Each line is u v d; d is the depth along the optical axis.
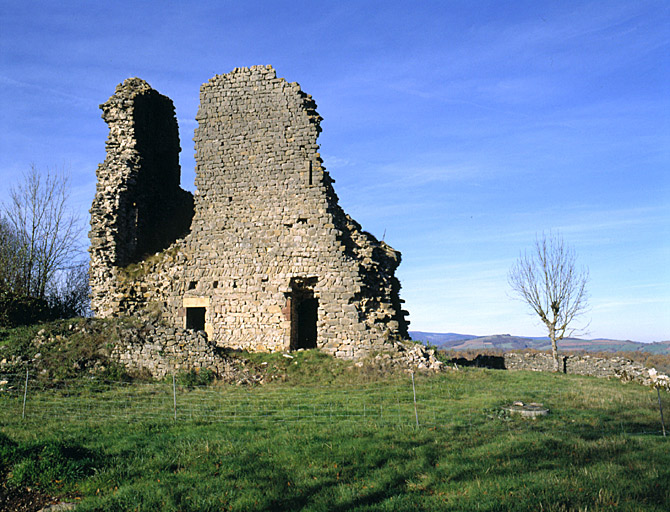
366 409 14.91
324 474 9.73
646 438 11.98
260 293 25.19
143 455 10.77
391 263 28.06
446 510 8.10
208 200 26.55
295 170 25.75
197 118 27.09
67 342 21.92
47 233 36.94
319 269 24.66
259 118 26.48
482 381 20.02
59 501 8.94
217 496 8.77
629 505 7.93
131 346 21.58
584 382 22.28
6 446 10.41
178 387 18.94
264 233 25.64
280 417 14.12
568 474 9.40
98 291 26.31
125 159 27.84
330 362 22.27
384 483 9.23
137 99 28.91
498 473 9.55
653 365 35.19
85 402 16.52
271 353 24.03
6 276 34.75
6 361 20.59
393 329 24.70
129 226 27.94
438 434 12.09
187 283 26.11
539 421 13.91
